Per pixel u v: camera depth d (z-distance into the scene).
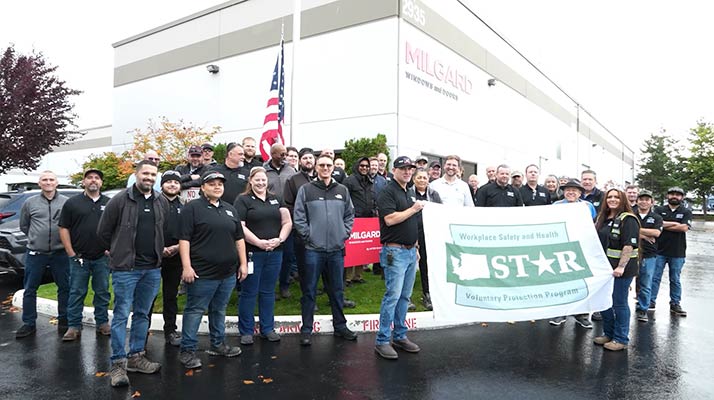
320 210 5.31
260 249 5.23
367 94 13.04
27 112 14.10
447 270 5.36
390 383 4.25
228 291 4.84
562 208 5.73
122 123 19.77
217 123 16.42
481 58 17.36
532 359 4.95
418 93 13.52
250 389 4.11
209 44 16.66
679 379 4.42
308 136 14.16
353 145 12.27
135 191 4.46
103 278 5.61
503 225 5.61
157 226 4.54
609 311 5.52
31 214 5.65
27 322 5.62
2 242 8.16
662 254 7.26
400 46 12.62
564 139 27.81
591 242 5.58
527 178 7.98
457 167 6.95
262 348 5.20
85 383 4.23
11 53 14.67
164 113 18.09
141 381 4.28
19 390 4.07
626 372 4.59
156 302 6.54
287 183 6.21
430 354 5.07
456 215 5.54
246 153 6.84
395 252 4.94
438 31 14.56
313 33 14.10
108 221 4.34
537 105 23.02
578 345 5.45
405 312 5.20
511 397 3.97
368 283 7.58
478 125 17.14
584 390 4.14
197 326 4.64
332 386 4.18
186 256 4.50
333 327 5.72
